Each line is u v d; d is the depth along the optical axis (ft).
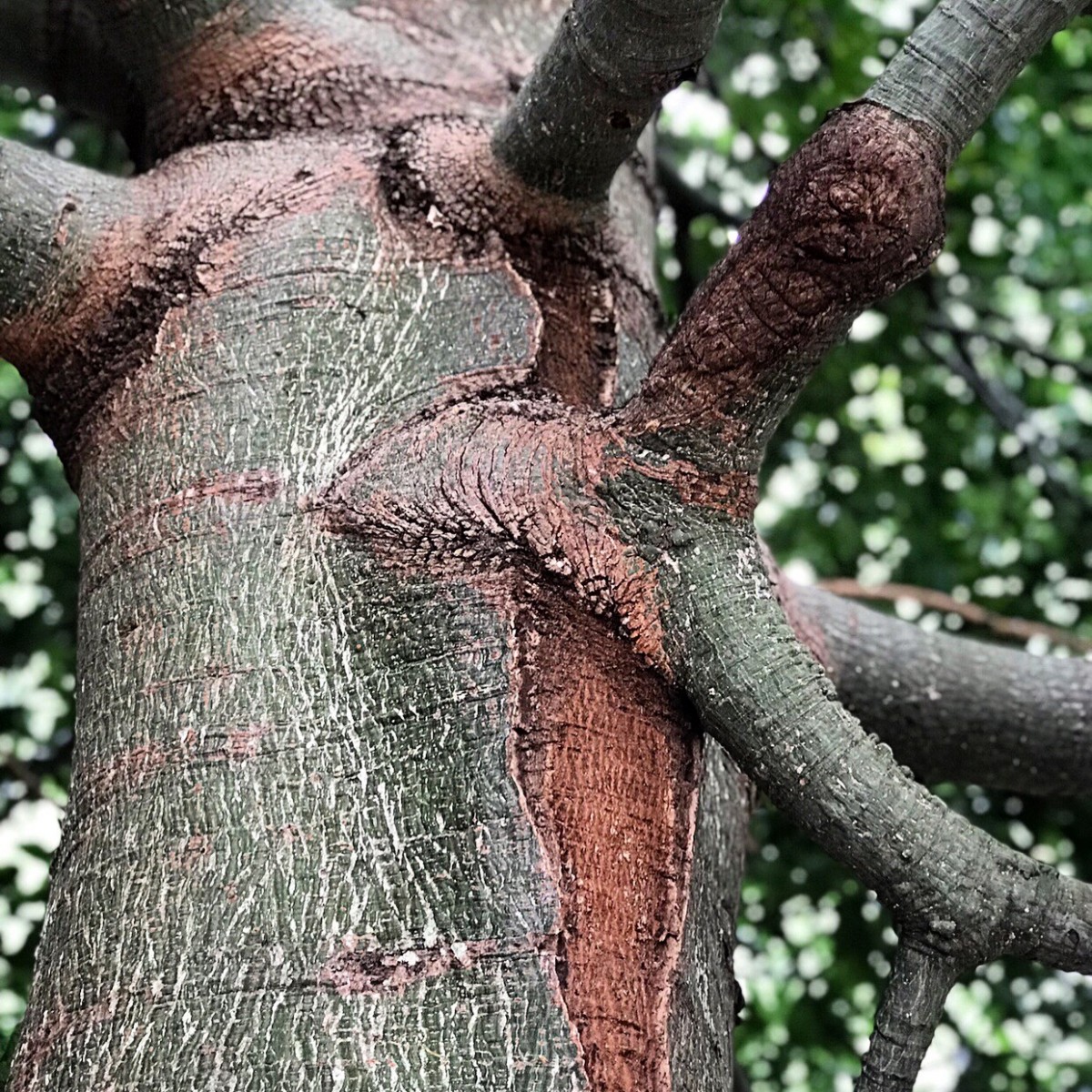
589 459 5.08
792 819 4.96
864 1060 4.91
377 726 4.90
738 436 5.04
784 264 4.84
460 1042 4.60
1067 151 11.18
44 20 6.81
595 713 4.96
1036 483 12.07
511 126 5.56
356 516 5.10
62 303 5.57
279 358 5.37
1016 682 6.89
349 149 5.82
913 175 4.77
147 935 4.79
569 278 5.70
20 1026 5.06
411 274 5.51
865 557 11.88
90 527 5.43
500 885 4.72
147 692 5.05
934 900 4.84
